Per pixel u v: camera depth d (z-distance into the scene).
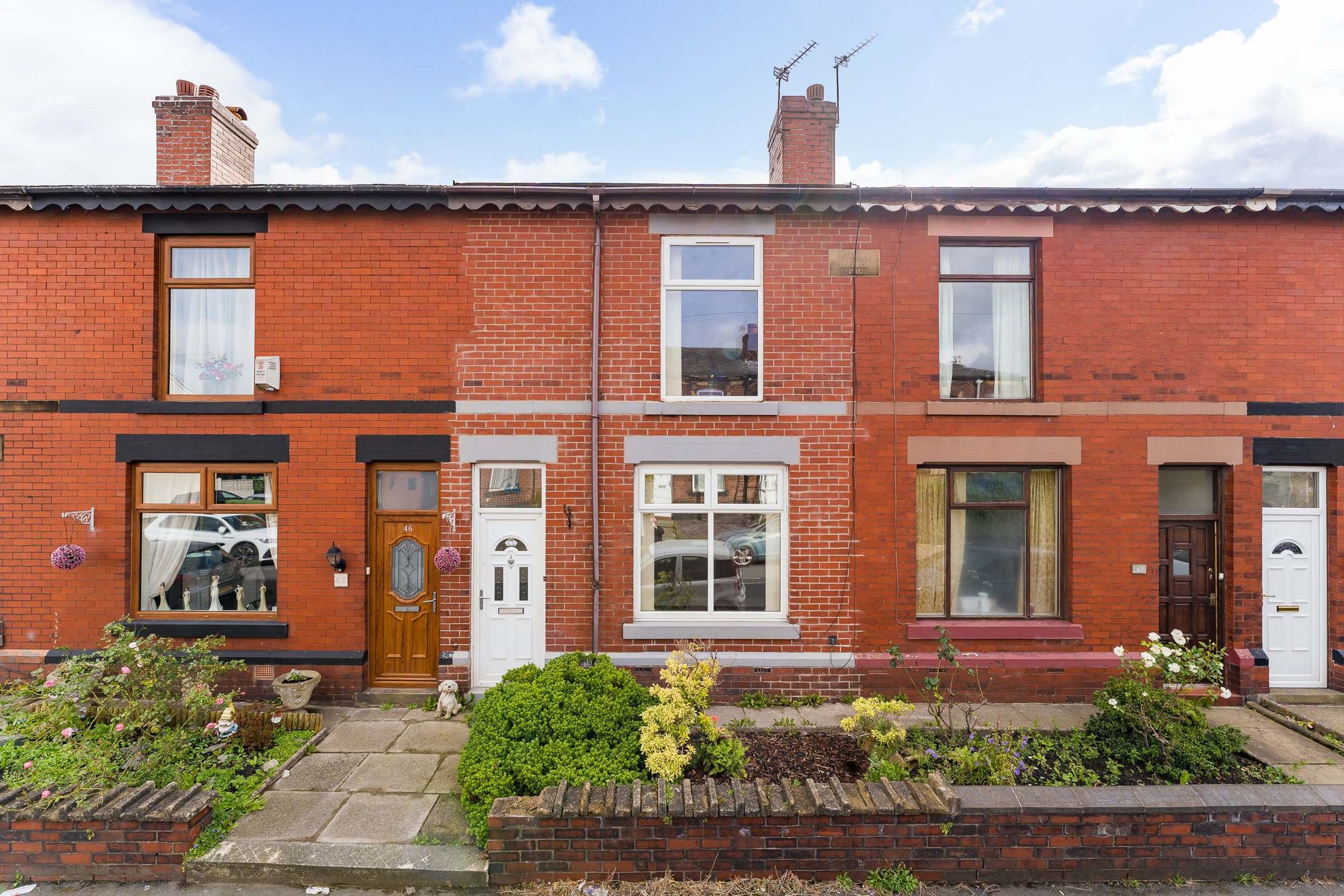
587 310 7.26
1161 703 5.54
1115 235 7.25
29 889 4.30
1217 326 7.24
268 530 7.33
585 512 7.18
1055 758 5.38
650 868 4.32
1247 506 7.18
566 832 4.32
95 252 7.16
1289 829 4.45
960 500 7.39
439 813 4.95
